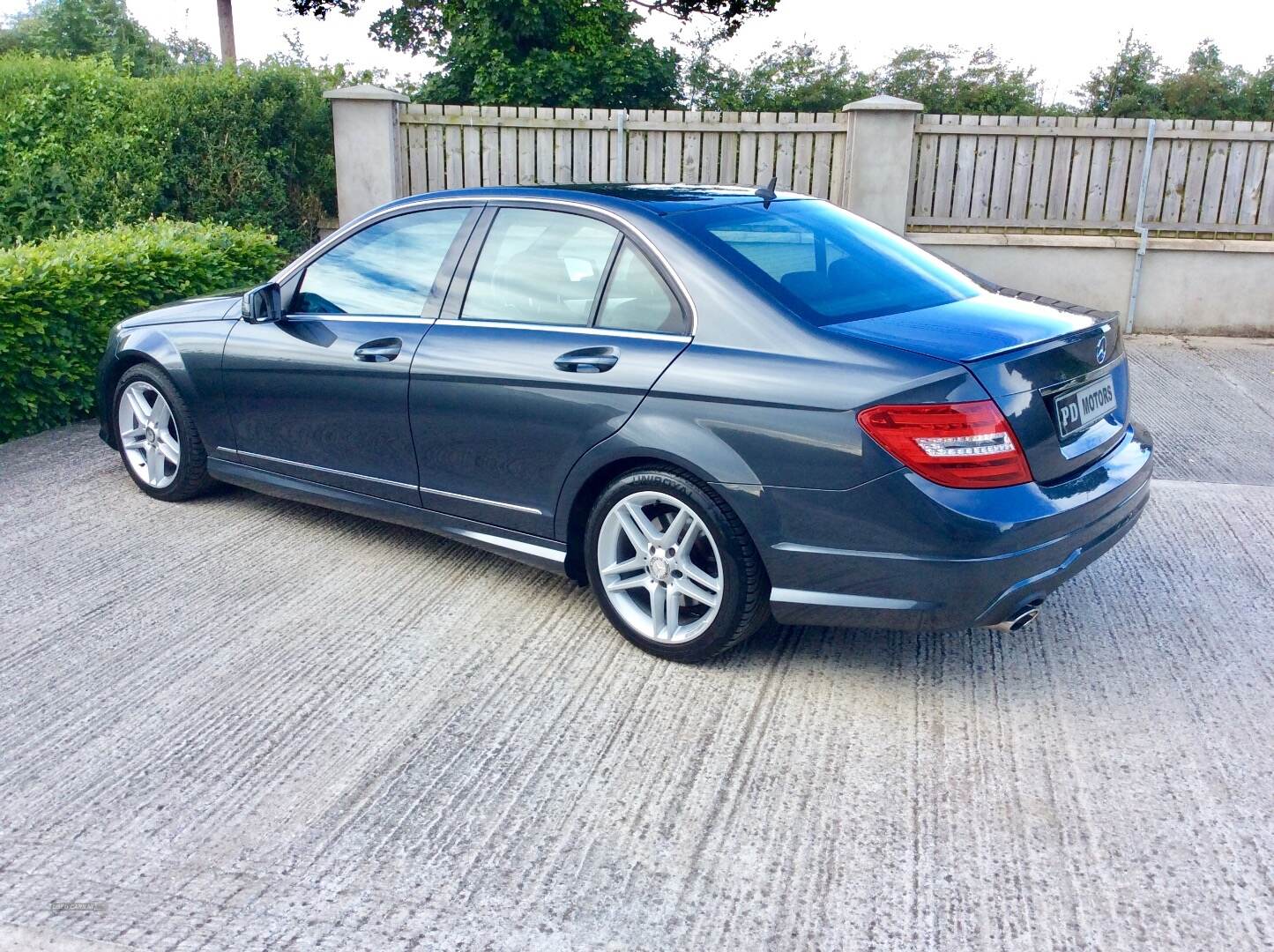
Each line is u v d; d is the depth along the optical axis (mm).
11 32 25016
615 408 3637
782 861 2752
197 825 2910
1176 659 3801
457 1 15688
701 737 3328
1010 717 3434
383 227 4531
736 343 3451
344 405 4500
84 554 4789
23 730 3387
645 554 3730
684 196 4070
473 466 4133
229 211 10812
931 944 2469
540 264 4004
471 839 2848
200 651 3898
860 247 4039
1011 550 3162
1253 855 2758
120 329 5508
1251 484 5789
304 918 2557
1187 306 10062
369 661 3824
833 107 19062
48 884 2674
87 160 10781
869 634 4023
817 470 3254
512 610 4238
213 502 5496
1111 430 3717
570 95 14953
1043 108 20422
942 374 3125
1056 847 2799
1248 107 20234
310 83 11797
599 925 2533
